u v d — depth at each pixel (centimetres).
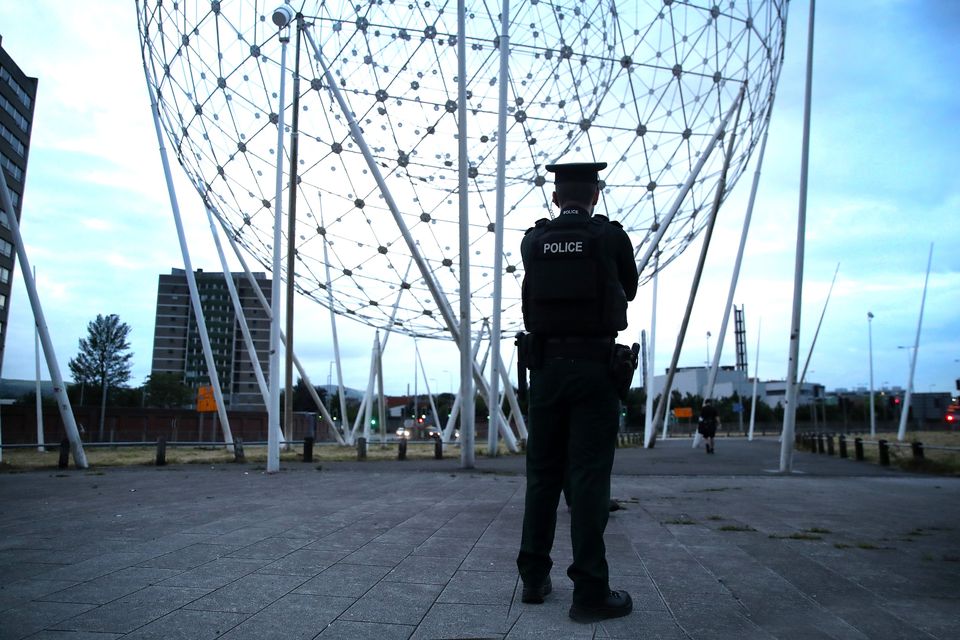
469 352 2067
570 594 462
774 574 534
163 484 1414
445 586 483
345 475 1711
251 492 1218
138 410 7025
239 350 18012
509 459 2573
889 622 399
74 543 655
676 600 448
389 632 371
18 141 9219
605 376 417
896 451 2708
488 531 741
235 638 360
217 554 600
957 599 456
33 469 1978
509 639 359
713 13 2595
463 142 2067
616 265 437
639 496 1203
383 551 618
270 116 2580
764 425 12300
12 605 425
